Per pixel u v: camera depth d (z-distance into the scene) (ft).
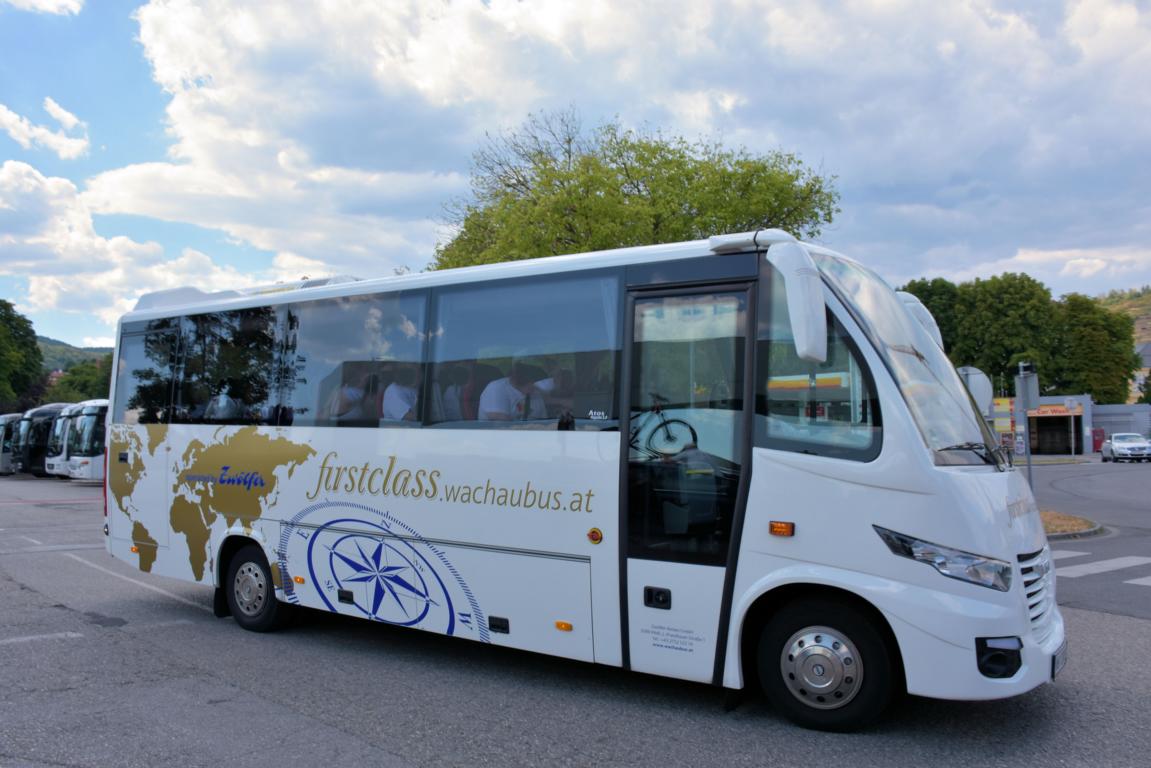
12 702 18.40
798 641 16.08
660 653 17.13
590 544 18.06
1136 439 166.71
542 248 76.54
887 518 15.10
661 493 17.26
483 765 14.73
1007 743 15.51
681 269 17.67
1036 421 213.25
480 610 19.84
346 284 23.67
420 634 25.18
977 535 14.78
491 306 20.42
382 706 18.11
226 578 26.18
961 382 18.60
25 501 78.74
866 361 15.71
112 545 29.71
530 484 19.10
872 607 15.53
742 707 17.65
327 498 23.12
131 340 29.81
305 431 23.91
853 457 15.47
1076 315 221.25
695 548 16.78
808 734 15.98
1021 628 14.80
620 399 18.03
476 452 20.08
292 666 21.50
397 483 21.56
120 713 17.66
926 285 219.61
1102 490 89.20
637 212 77.20
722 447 16.69
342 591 22.72
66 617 27.37
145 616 27.61
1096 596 30.53
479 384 20.34
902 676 15.66
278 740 16.01
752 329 16.70
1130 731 16.14
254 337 25.71
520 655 22.67
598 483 18.06
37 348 248.32
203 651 23.07
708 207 82.94
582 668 21.21
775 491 16.01
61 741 15.97
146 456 28.53
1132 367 229.04
